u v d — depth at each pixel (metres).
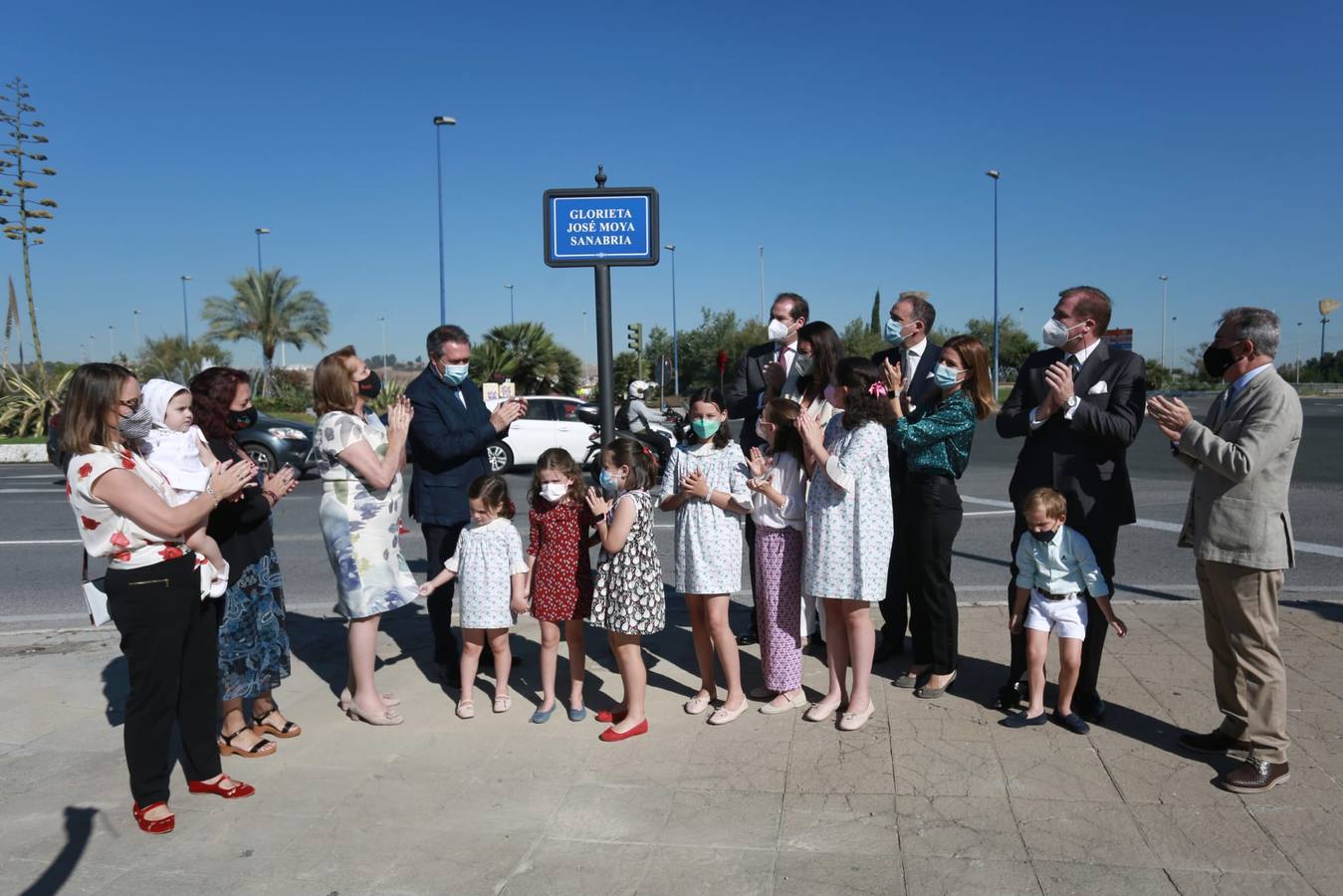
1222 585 3.42
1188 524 3.69
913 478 4.46
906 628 5.61
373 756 3.98
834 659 4.27
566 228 5.39
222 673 3.93
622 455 4.12
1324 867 2.88
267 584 4.09
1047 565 4.02
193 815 3.44
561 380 41.34
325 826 3.33
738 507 4.21
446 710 4.57
